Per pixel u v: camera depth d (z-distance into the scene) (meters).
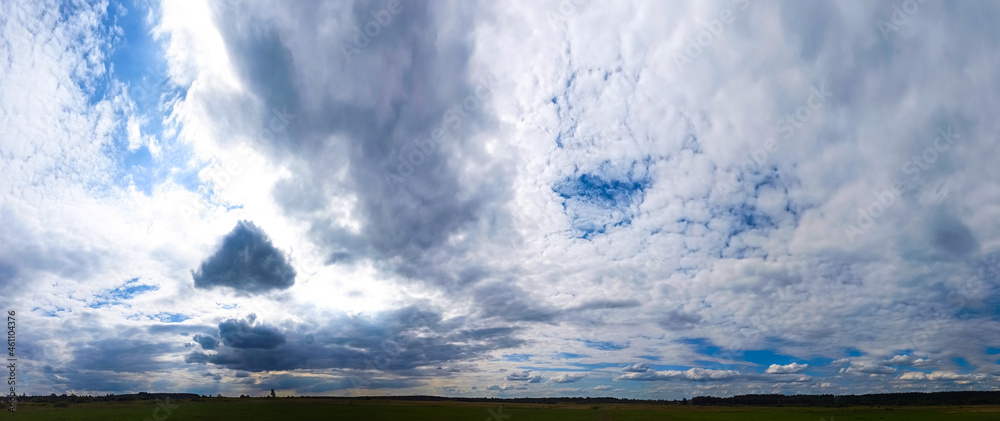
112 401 82.56
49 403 77.69
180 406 79.88
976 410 93.62
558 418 81.38
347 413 78.44
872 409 103.19
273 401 93.44
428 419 73.50
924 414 87.38
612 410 100.75
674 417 85.19
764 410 104.06
